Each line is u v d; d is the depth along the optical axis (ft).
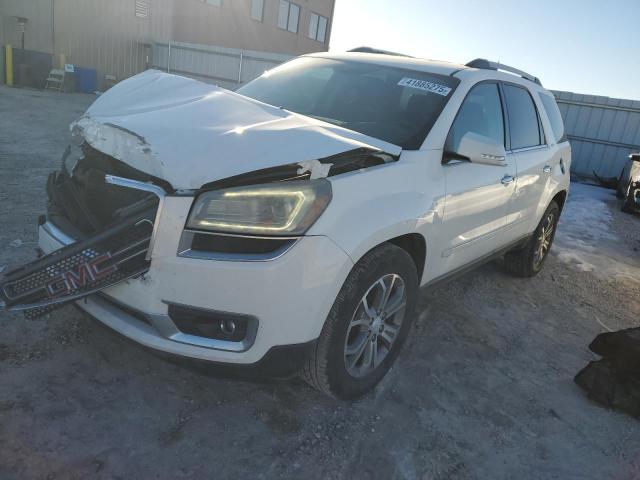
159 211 6.79
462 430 8.91
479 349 11.87
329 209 7.35
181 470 7.13
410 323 9.81
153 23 74.02
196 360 7.18
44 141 28.07
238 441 7.82
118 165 7.57
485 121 11.87
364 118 10.43
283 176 7.13
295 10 99.09
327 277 7.37
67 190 8.47
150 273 6.95
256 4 89.81
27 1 59.36
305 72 12.36
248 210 6.89
